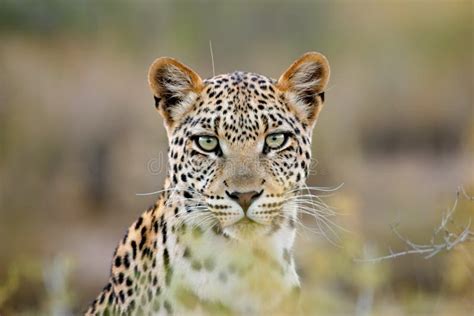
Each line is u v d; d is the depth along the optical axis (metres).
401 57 27.55
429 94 26.30
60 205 21.09
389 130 25.67
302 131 6.93
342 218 10.51
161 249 6.60
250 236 6.52
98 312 7.13
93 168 21.62
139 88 23.77
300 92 6.99
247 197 6.46
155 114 22.80
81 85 23.41
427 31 28.28
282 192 6.66
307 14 28.00
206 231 6.55
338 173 20.20
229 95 6.70
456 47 28.06
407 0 28.33
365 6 28.48
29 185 21.27
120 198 21.50
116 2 26.56
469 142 19.47
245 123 6.64
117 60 25.31
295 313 6.58
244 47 27.28
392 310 9.95
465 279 10.11
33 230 19.66
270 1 27.64
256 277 6.44
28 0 24.81
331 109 24.11
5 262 17.50
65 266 10.25
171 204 6.67
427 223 16.00
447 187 20.02
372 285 9.91
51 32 25.06
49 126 22.33
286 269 6.61
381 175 21.28
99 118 22.55
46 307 10.29
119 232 20.03
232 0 27.48
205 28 27.27
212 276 6.43
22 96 22.75
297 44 27.61
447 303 10.30
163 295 6.52
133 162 21.83
